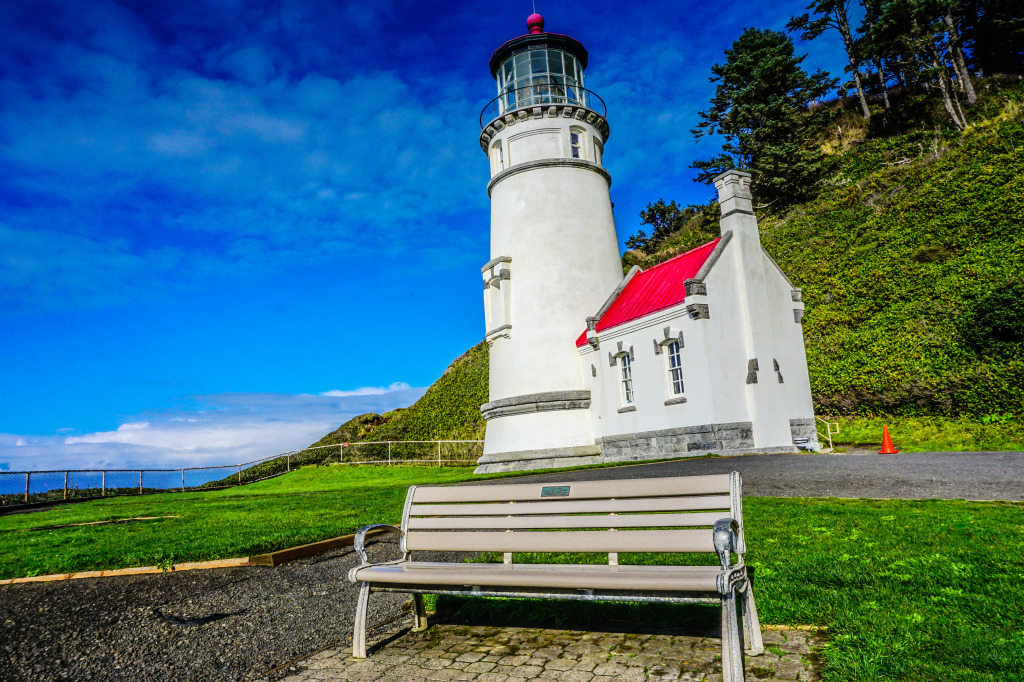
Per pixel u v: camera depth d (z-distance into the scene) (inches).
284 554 323.3
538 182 1120.2
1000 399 821.9
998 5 1733.5
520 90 1171.9
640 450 908.0
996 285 971.3
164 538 387.9
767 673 157.6
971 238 1140.5
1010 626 170.9
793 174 1700.3
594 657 179.0
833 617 188.5
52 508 802.2
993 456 555.8
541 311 1078.4
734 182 898.7
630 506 195.6
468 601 242.4
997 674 142.6
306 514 488.4
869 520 311.0
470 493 225.9
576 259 1099.9
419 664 183.9
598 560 276.7
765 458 702.5
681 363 855.1
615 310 1020.5
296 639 214.7
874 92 2025.1
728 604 149.5
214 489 1149.7
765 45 1923.0
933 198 1302.9
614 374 969.5
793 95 1899.6
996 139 1343.5
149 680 180.7
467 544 214.5
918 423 877.2
